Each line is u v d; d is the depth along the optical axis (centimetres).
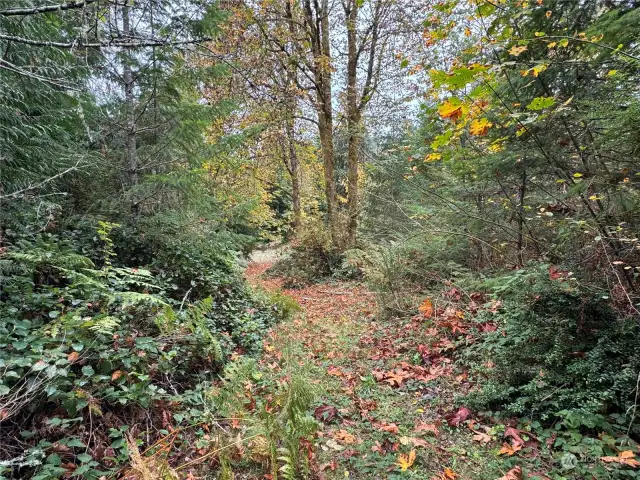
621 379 255
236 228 889
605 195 328
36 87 419
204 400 314
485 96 412
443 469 250
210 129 955
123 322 338
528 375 311
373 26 1123
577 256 342
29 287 309
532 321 322
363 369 410
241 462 255
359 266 989
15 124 398
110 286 392
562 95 373
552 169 392
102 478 216
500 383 319
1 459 214
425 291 595
